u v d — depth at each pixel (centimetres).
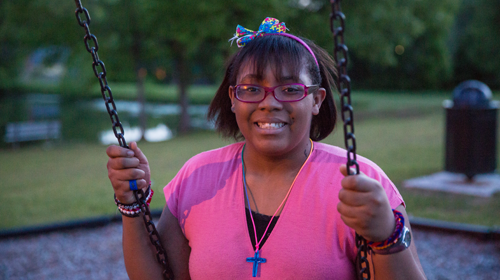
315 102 158
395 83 3528
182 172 171
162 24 1479
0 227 590
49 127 1756
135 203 156
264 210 151
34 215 645
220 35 1449
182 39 1415
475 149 681
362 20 1744
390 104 2350
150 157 1119
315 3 1694
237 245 146
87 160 1171
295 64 145
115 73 1708
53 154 1320
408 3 1939
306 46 154
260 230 148
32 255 505
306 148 156
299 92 144
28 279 445
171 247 165
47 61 1734
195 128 1898
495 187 676
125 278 447
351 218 120
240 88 147
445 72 3300
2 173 1014
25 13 1466
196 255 151
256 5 1396
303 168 152
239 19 1446
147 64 1894
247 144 161
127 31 1581
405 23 1822
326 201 144
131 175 148
